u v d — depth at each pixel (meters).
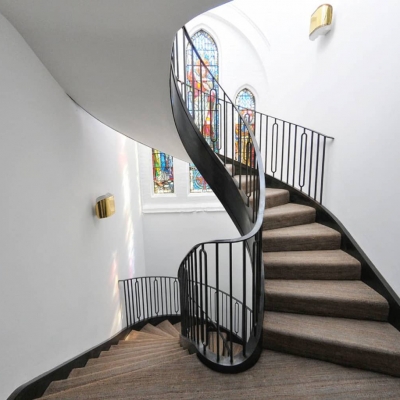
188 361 1.56
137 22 1.17
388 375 1.42
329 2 2.56
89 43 1.36
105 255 2.98
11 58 1.35
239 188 2.46
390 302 1.67
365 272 1.95
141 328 4.38
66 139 2.04
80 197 2.31
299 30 3.31
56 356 1.81
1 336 1.26
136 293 4.26
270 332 1.59
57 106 1.88
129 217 4.26
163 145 3.07
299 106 3.36
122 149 3.88
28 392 1.43
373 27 1.91
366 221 2.01
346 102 2.30
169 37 1.27
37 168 1.61
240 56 4.80
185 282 2.14
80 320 2.23
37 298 1.59
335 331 1.58
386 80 1.78
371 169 1.95
